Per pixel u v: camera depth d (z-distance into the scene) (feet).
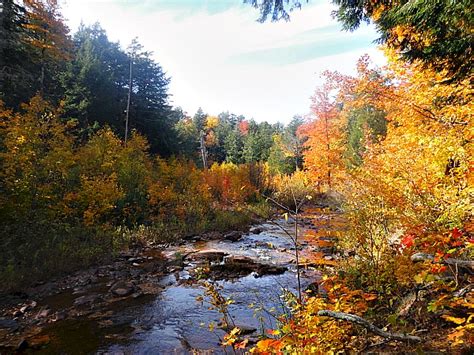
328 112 82.48
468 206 14.15
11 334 19.24
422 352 10.21
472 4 15.62
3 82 55.72
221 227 51.62
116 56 114.11
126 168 53.62
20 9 58.85
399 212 16.85
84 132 86.33
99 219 44.52
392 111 25.63
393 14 19.42
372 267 16.24
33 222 35.19
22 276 26.50
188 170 69.92
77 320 21.18
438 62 20.72
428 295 14.03
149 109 114.11
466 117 17.40
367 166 21.84
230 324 19.42
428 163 17.63
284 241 43.34
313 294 19.98
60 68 93.25
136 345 17.95
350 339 12.51
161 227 45.98
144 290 26.30
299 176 79.71
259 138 199.72
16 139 37.83
